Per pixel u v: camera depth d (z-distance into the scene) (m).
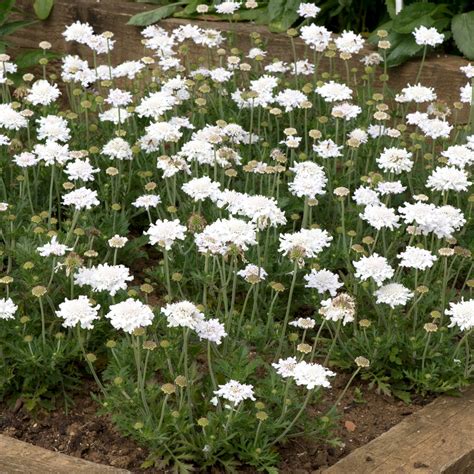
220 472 5.54
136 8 10.76
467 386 6.27
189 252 6.97
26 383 5.95
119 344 6.05
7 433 5.86
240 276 6.79
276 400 5.59
